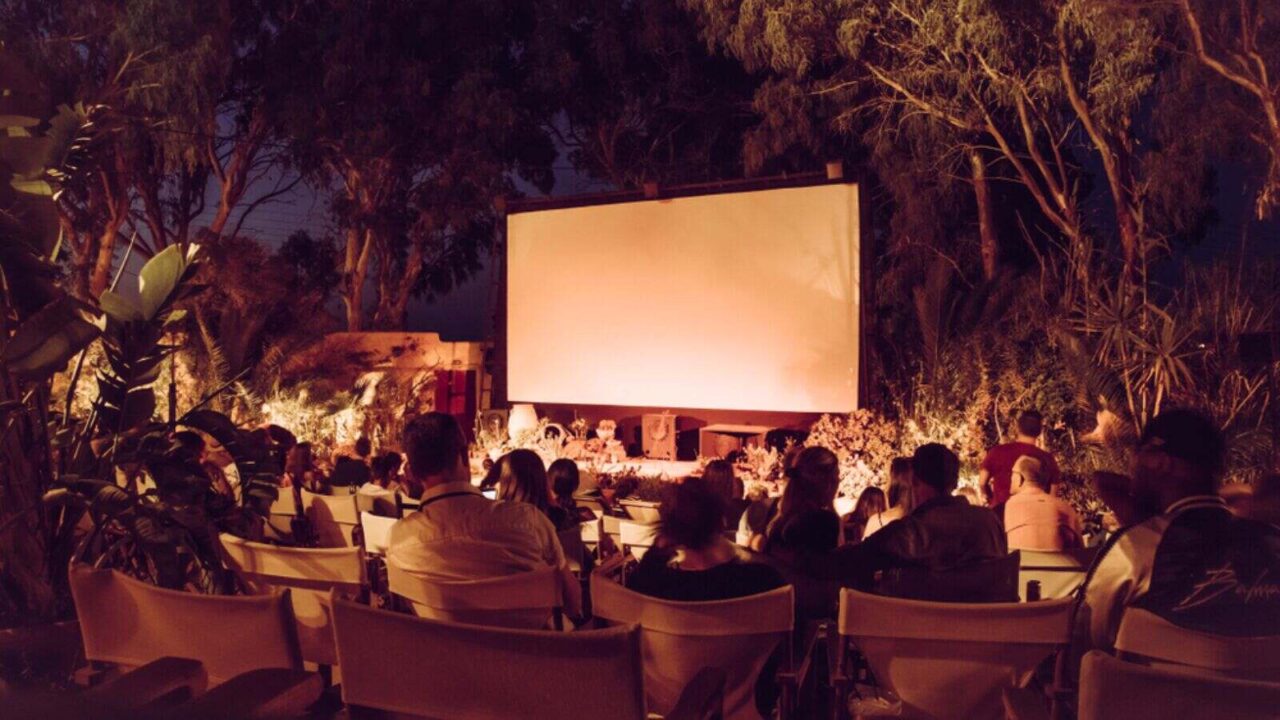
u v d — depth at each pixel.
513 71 25.69
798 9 16.56
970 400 14.54
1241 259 14.18
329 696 3.70
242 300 20.03
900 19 16.73
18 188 4.35
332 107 23.95
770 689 3.33
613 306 17.31
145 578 4.90
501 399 18.47
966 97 17.12
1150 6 13.77
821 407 15.62
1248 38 13.85
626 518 7.56
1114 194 15.94
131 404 4.62
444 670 2.14
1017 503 5.87
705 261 16.52
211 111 22.27
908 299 19.84
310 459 8.63
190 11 20.44
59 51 20.16
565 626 4.41
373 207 25.38
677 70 23.84
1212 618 2.31
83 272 22.05
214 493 4.96
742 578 3.20
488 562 3.38
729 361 16.33
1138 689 1.84
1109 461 12.36
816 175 15.60
